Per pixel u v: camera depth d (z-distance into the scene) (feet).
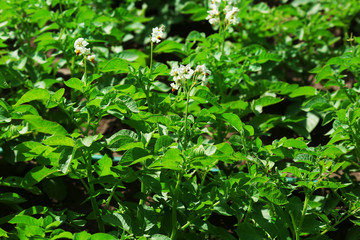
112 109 8.69
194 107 12.20
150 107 9.50
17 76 12.41
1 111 8.07
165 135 7.67
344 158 10.91
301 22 15.43
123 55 11.03
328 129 13.92
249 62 11.80
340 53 15.43
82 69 14.28
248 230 7.98
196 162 7.47
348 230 9.64
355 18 18.75
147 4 19.79
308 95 12.98
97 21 12.96
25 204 11.12
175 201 8.00
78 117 8.46
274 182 8.26
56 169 8.25
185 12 15.72
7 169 11.84
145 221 7.75
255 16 15.67
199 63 11.50
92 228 10.43
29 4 13.70
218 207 8.04
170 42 11.98
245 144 8.48
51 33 11.95
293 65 14.97
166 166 7.38
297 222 8.36
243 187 7.86
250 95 13.05
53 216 8.46
